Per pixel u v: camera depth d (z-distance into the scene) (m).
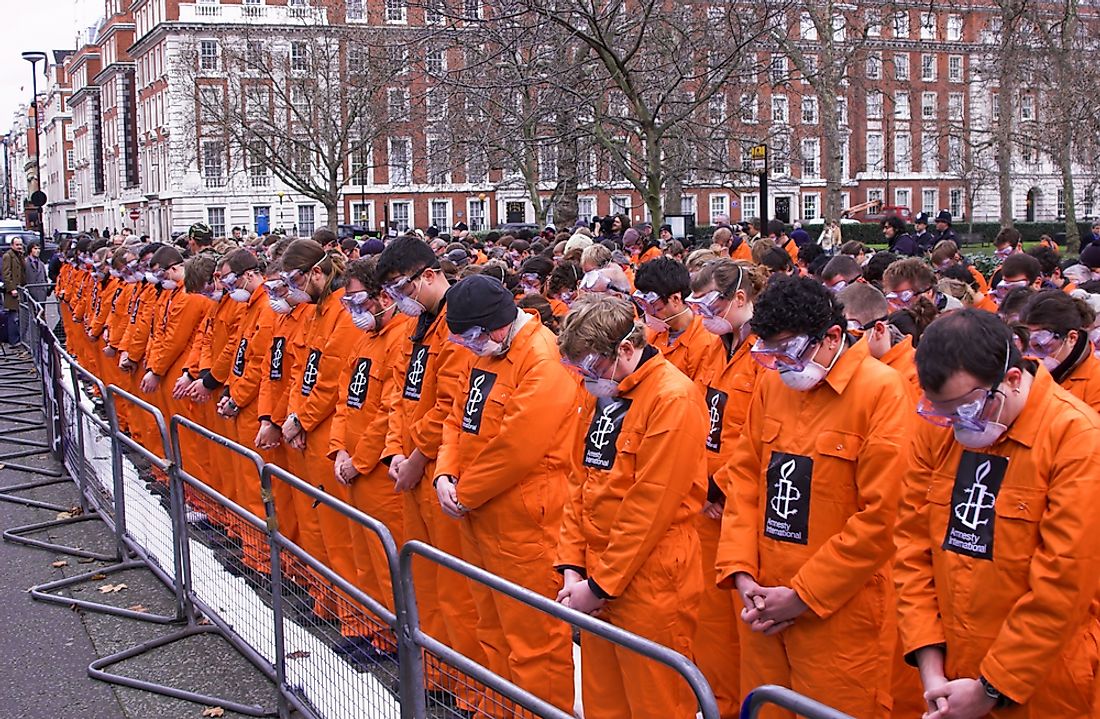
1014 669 3.06
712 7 21.72
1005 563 3.17
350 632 4.68
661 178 19.39
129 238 15.48
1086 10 33.84
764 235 15.14
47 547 8.40
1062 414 3.13
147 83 67.62
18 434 12.95
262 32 46.50
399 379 5.84
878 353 5.02
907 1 34.75
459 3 20.53
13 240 21.77
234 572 5.96
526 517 4.80
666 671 4.01
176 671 6.00
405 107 34.78
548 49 20.23
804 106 44.78
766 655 4.05
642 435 4.18
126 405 10.30
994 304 8.70
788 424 4.01
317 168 41.09
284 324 7.21
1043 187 65.06
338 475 6.20
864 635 3.82
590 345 4.21
